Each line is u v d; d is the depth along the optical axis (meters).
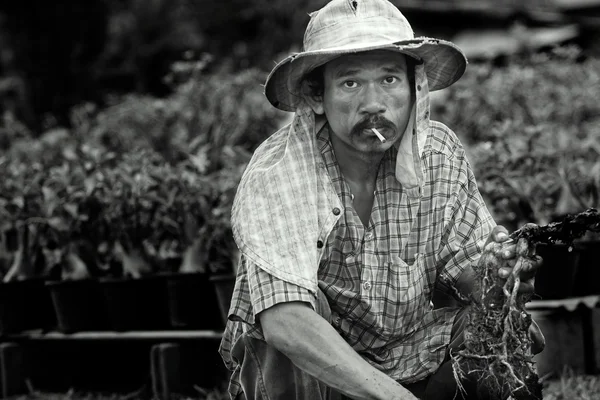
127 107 9.10
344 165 3.43
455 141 3.55
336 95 3.22
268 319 3.16
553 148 5.87
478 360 3.27
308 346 3.09
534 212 5.34
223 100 8.56
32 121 15.29
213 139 7.45
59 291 5.92
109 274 5.94
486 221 3.53
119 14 18.44
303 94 3.41
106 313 5.99
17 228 6.11
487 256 3.21
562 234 3.08
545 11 16.61
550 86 8.54
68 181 6.08
